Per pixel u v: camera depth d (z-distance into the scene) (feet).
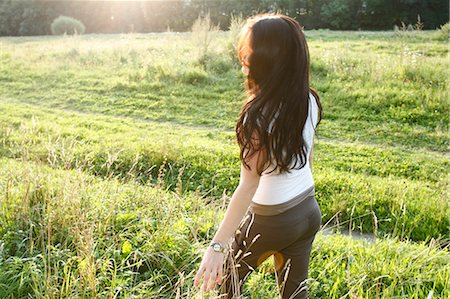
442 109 32.14
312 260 12.75
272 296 10.83
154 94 39.40
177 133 29.66
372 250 13.03
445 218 17.60
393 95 34.47
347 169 23.52
